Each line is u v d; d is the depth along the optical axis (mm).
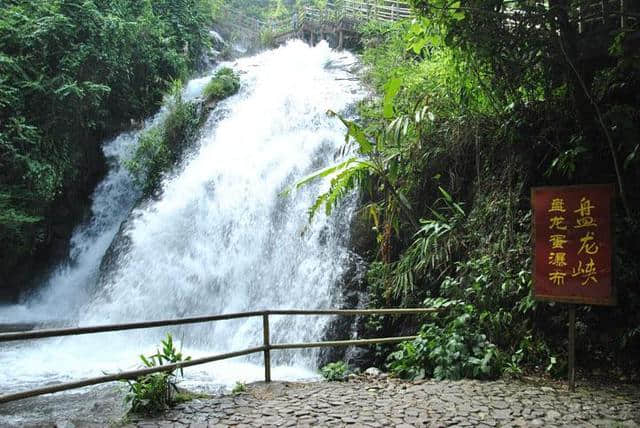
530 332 6219
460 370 5551
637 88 5984
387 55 12141
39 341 9961
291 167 11531
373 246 8875
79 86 13508
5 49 12359
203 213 12195
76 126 13961
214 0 23859
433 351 5688
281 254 10266
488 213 7012
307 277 9406
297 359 8344
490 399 4676
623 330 5762
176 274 11477
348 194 9602
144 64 16328
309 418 4148
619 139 5961
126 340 10062
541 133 6668
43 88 12492
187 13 20234
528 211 6832
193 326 10047
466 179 7863
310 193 10508
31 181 12289
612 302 4656
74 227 15039
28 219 11992
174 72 17641
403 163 8094
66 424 4250
